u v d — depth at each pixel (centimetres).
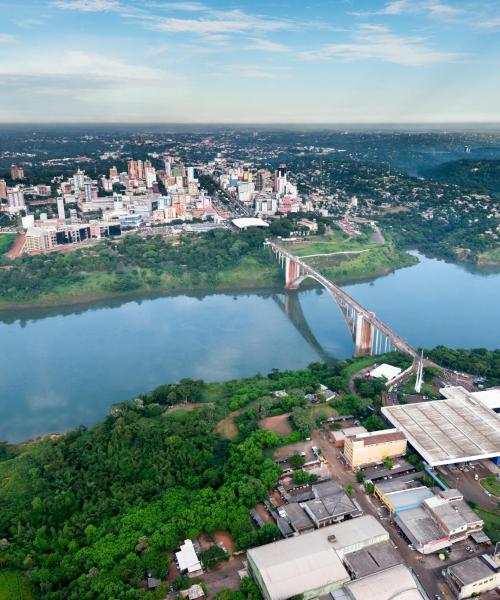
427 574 12950
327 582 12031
